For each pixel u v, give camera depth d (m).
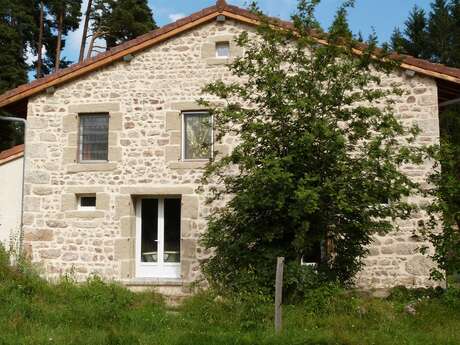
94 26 26.67
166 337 6.80
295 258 8.61
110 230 11.48
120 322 7.61
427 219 10.50
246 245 8.73
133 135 11.69
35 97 12.12
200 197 11.28
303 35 8.71
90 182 11.70
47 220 11.71
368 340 6.63
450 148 8.77
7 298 8.20
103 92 11.91
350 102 8.45
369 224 8.36
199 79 11.60
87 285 9.48
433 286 10.11
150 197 11.79
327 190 8.00
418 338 6.77
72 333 7.04
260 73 8.59
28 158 11.94
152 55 11.84
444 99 12.15
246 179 8.52
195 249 11.17
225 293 8.16
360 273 10.61
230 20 11.59
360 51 9.97
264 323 7.35
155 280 11.20
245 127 8.60
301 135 8.16
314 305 7.84
